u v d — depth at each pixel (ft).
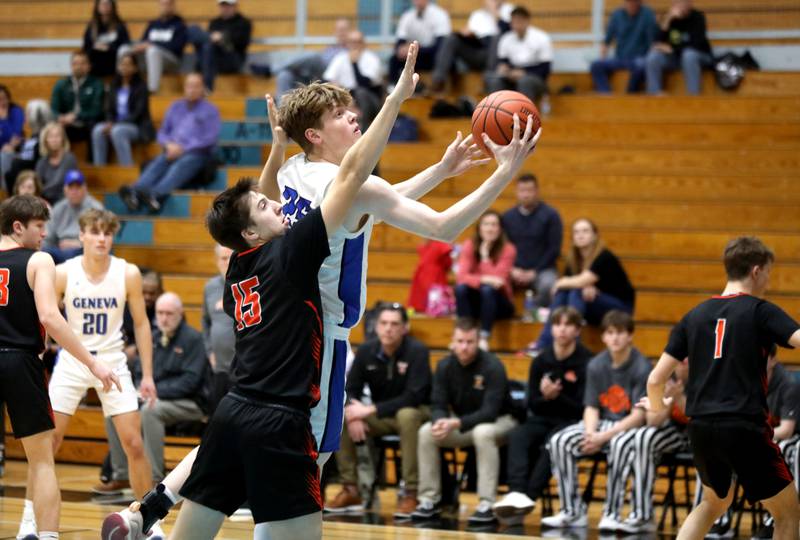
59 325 19.08
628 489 32.22
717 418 18.92
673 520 27.99
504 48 47.34
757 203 39.93
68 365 23.06
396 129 46.16
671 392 26.55
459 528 26.89
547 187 43.21
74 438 35.88
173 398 31.14
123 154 48.29
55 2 58.95
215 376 30.63
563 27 51.78
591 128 45.01
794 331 18.61
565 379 29.32
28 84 55.11
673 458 27.37
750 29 49.19
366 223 14.55
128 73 49.19
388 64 53.42
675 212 40.65
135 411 22.89
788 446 26.00
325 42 55.26
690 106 45.24
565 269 35.63
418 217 14.11
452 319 36.58
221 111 51.01
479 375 29.32
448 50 48.29
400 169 44.57
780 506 18.98
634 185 42.32
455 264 39.91
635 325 35.58
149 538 20.86
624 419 27.68
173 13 53.11
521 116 14.92
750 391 18.88
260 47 56.13
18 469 34.27
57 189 43.86
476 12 50.19
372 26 54.49
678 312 36.70
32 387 19.17
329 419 14.71
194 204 44.96
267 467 13.56
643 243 39.70
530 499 28.14
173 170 45.52
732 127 43.75
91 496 29.50
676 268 38.17
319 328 14.01
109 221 23.22
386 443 30.25
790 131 43.19
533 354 34.88
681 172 42.42
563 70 51.34
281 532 13.78
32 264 19.33
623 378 28.09
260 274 14.01
